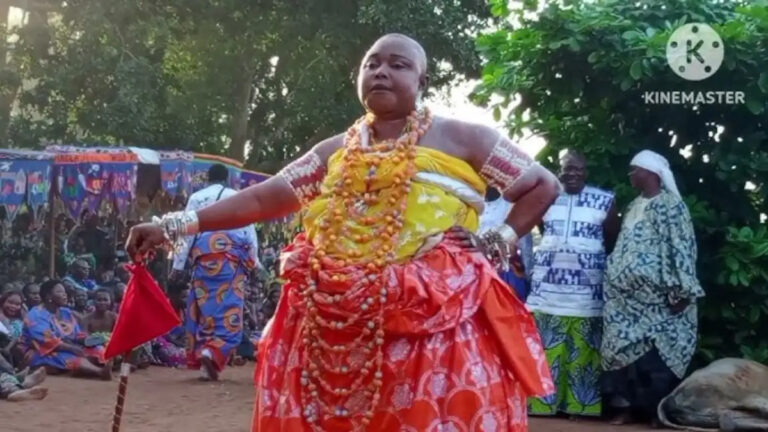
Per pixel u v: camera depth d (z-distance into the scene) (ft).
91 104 70.28
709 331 29.27
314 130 87.56
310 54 79.87
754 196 30.22
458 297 11.02
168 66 80.18
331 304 10.96
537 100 31.04
